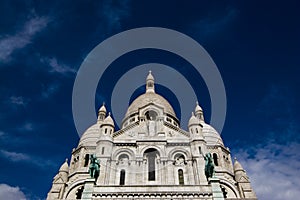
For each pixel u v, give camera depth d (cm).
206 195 3447
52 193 4825
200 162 4138
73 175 5131
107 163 4153
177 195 3434
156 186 3528
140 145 4406
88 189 3488
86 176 5016
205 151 4312
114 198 3412
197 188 3509
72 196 4797
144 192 3450
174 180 4041
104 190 3497
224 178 5094
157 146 4400
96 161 3853
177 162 4294
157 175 4081
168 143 4478
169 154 4325
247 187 5053
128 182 4000
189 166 4194
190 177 4047
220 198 3359
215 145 5588
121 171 4172
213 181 3541
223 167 5266
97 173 3803
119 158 4334
